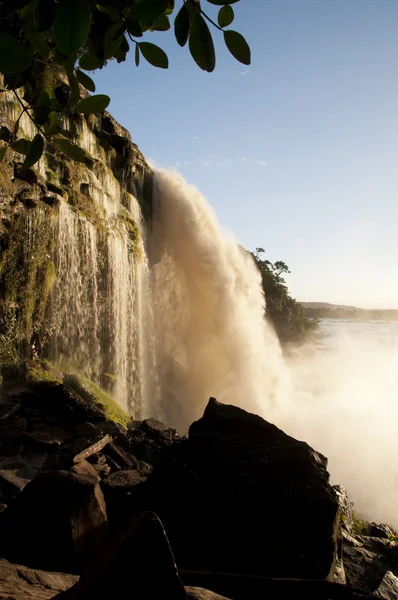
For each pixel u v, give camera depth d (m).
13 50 1.25
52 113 1.62
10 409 8.45
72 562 3.02
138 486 4.53
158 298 20.14
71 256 12.23
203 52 1.33
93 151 16.34
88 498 3.29
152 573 2.10
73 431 8.05
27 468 6.80
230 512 3.96
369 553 4.59
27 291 10.53
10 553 3.06
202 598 2.37
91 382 11.46
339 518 4.16
